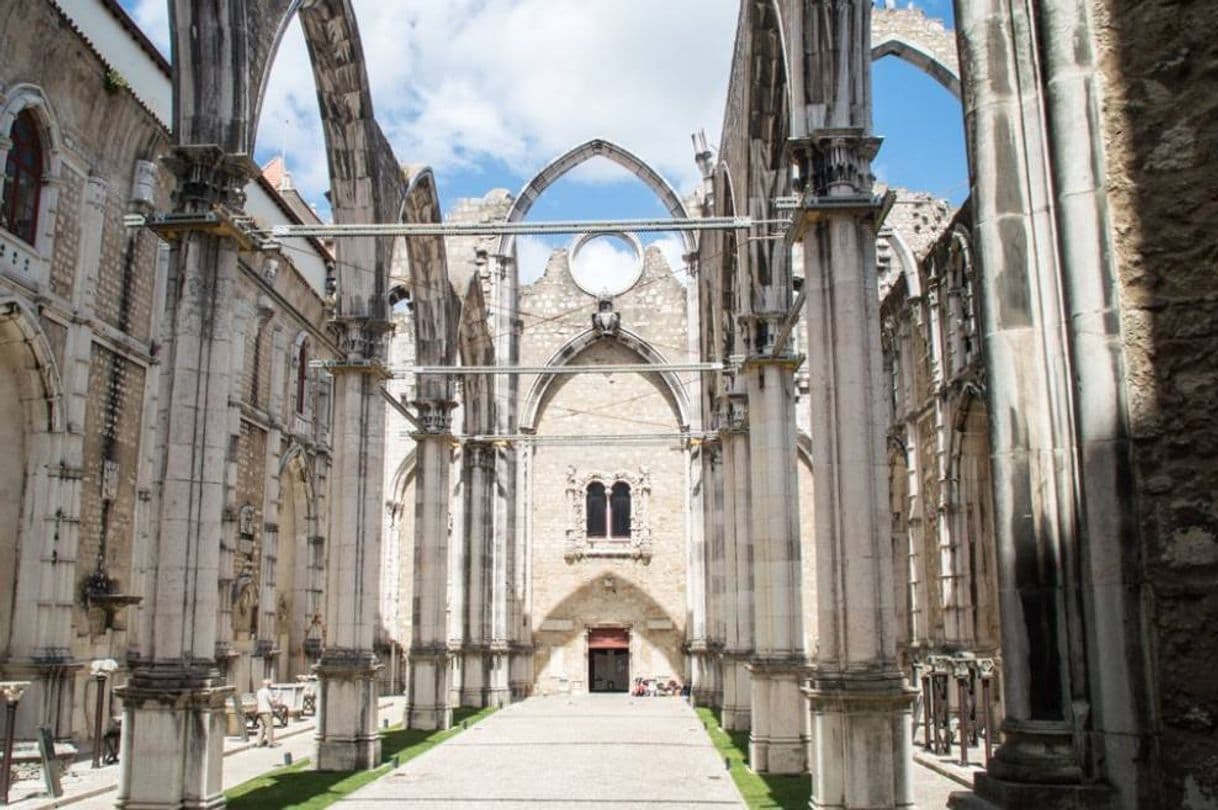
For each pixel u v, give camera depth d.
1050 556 6.72
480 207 42.91
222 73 15.47
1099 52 6.84
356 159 22.17
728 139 25.48
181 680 13.95
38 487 21.19
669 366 28.27
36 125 21.05
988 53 7.26
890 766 13.47
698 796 17.34
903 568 35.53
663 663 42.56
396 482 44.62
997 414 6.95
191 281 14.95
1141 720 6.22
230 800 16.80
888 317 35.91
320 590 37.81
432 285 29.67
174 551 14.33
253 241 15.80
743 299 22.45
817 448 14.65
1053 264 6.94
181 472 14.52
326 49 21.30
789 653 20.31
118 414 24.00
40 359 20.84
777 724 20.16
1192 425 6.35
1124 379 6.51
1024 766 6.44
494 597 38.38
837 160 14.91
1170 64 6.71
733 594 28.33
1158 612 6.28
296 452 35.62
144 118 24.20
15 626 20.77
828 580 14.30
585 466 43.97
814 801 14.05
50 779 16.48
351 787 18.23
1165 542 6.31
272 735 25.50
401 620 44.06
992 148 7.14
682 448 43.72
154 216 14.95
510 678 40.41
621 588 43.16
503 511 39.09
